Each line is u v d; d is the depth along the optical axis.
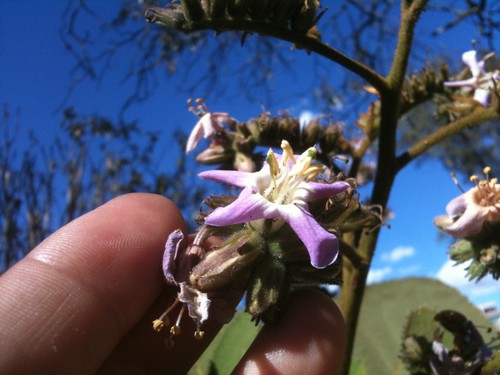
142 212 0.08
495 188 0.09
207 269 0.07
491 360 0.09
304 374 0.07
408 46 0.09
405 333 0.11
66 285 0.08
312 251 0.06
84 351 0.08
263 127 0.10
